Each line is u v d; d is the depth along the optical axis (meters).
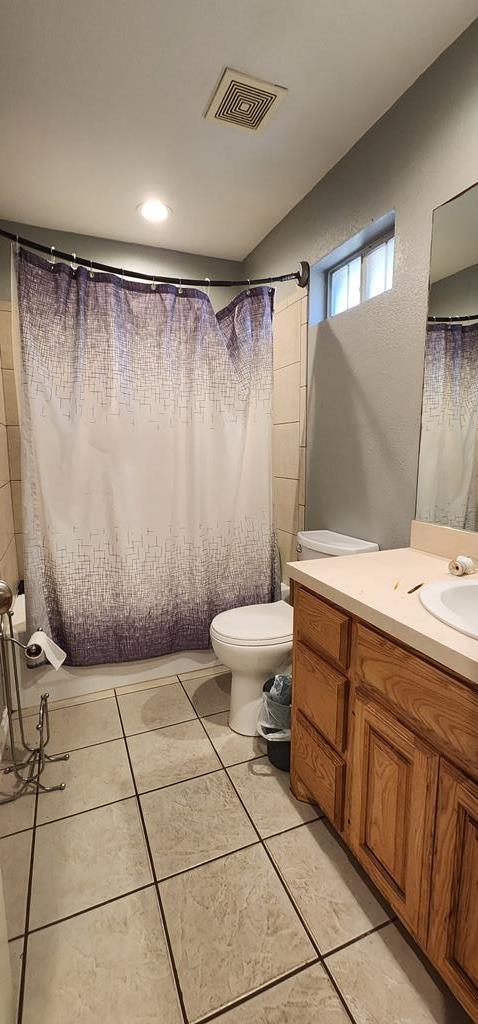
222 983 0.98
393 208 1.61
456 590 1.14
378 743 1.06
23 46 1.34
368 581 1.23
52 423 1.88
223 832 1.37
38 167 1.91
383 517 1.77
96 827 1.38
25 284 1.75
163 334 2.01
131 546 2.08
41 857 1.28
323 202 2.01
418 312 1.53
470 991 0.83
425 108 1.44
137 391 2.01
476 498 1.36
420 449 1.56
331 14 1.25
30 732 1.85
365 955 1.04
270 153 1.83
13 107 1.57
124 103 1.56
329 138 1.75
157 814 1.43
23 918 1.12
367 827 1.12
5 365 2.39
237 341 2.15
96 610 2.07
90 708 2.02
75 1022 0.92
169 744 1.77
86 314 1.88
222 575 2.28
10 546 2.33
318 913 1.13
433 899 0.90
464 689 0.81
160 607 2.18
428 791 0.90
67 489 1.96
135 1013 0.93
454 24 1.28
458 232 1.36
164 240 2.61
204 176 1.99
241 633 1.74
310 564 1.41
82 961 1.02
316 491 2.22
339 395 1.99
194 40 1.34
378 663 1.04
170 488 2.13
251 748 1.75
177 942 1.06
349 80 1.47
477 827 0.79
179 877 1.22
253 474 2.25
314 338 2.15
